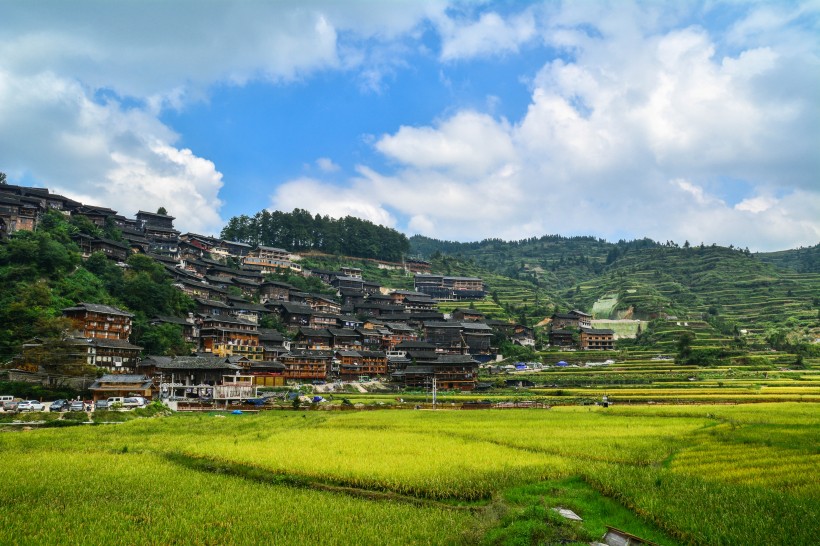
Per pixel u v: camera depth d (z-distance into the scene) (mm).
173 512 32656
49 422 67812
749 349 171125
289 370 141000
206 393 108188
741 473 38188
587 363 168750
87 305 107062
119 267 142875
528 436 56938
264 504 34281
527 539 27219
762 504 30953
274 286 183125
